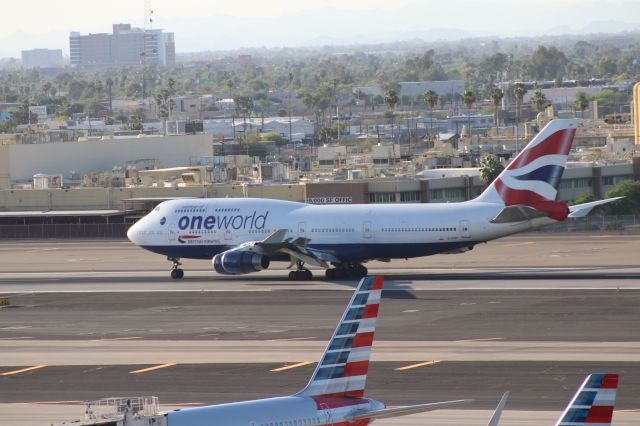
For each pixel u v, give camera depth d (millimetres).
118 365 142625
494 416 73875
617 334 150625
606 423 70812
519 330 156500
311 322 171250
